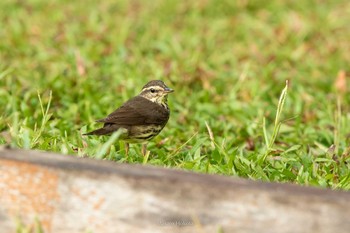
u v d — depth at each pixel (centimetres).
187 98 1686
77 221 774
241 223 733
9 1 2617
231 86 1839
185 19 2562
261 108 1599
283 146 1326
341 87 1733
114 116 1188
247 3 2695
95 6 2666
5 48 2055
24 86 1642
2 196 793
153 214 751
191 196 742
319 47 2264
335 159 1232
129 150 1211
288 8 2700
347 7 2722
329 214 716
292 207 722
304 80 1928
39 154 816
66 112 1459
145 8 2684
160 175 761
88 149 1125
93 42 2186
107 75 1856
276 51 2167
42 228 786
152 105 1228
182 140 1333
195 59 2009
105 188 762
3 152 814
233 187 735
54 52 2045
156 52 2156
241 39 2362
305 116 1569
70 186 773
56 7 2617
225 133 1367
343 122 1469
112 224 763
